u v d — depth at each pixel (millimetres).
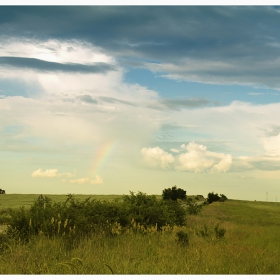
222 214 45469
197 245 14102
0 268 9656
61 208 16266
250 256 12281
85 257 10867
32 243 12469
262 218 39562
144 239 15344
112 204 19219
